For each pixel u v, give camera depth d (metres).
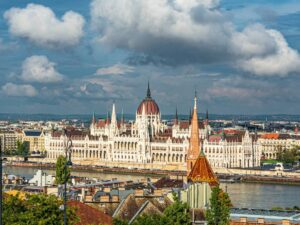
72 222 145.00
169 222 160.50
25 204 144.75
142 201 197.50
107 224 163.38
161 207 198.00
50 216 140.50
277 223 189.62
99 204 192.75
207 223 188.38
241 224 190.75
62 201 148.88
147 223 161.25
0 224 94.00
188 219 163.75
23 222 137.75
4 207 142.88
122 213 190.00
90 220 166.75
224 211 185.88
